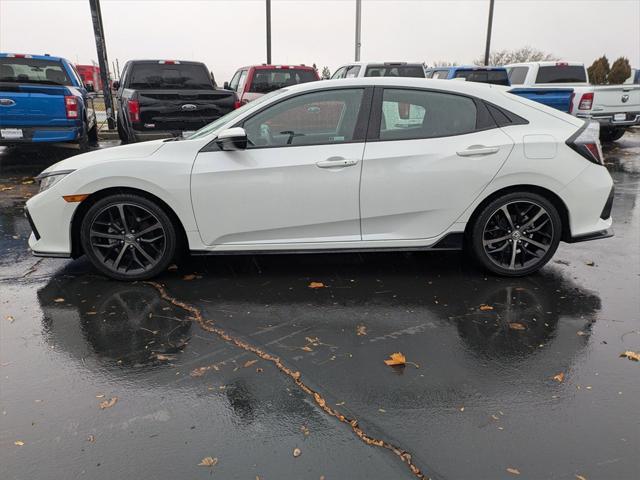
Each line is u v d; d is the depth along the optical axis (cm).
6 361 334
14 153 1190
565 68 1402
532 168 438
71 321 387
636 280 469
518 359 338
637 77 2842
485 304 418
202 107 983
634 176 981
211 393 300
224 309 408
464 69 1470
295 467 244
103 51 1463
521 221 460
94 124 1345
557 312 405
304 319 393
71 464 246
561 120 455
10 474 240
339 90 443
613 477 239
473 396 298
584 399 296
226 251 450
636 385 309
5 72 1095
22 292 438
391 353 345
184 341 359
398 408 287
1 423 274
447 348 352
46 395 299
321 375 319
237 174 432
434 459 250
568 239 462
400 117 444
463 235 455
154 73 1130
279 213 440
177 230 455
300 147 437
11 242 574
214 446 258
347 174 434
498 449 256
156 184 430
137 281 460
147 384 309
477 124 445
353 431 269
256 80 1296
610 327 381
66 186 434
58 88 912
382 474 240
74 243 455
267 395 298
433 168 436
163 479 237
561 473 242
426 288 450
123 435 265
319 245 450
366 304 418
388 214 445
